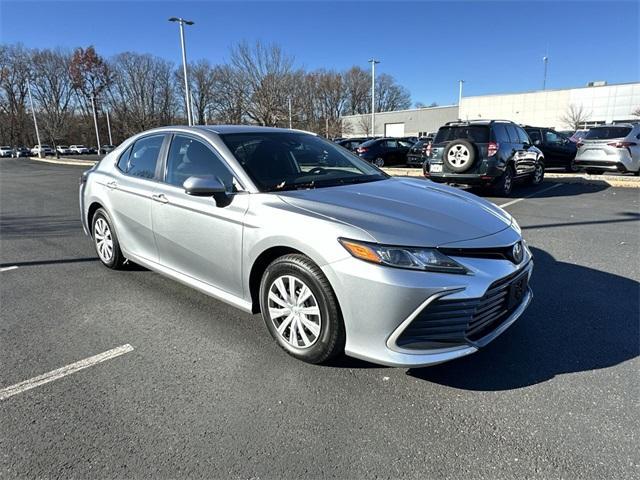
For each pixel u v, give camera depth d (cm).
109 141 7400
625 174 1359
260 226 287
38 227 746
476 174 938
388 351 245
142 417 238
